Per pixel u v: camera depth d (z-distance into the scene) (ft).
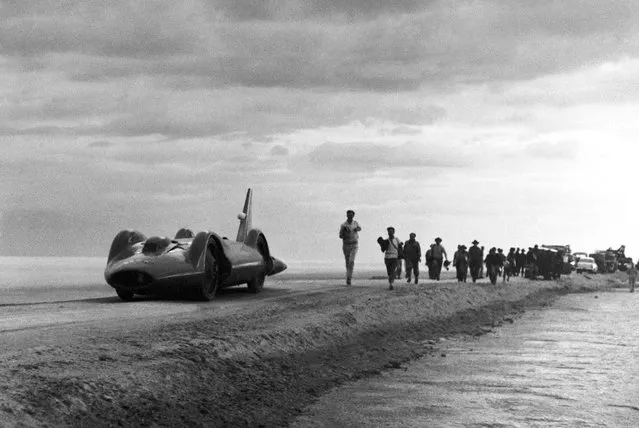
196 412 35.04
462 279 137.49
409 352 61.16
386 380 48.67
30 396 29.71
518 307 114.52
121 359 38.47
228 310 64.95
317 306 71.72
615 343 69.72
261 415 37.40
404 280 135.23
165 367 38.19
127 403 32.76
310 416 38.45
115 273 71.10
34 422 28.09
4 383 30.66
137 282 71.82
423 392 44.83
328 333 60.08
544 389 46.01
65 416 29.58
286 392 42.27
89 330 48.37
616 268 307.37
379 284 107.65
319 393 43.91
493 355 61.16
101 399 31.96
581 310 113.80
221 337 47.96
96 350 39.93
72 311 61.98
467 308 96.12
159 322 54.29
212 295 75.05
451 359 58.80
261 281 88.22
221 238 78.64
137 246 75.87
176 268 71.31
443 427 36.60
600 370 53.47
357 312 70.85
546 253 191.93
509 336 75.77
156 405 33.78
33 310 62.69
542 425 37.11
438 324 79.97
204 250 72.79
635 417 38.99
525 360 58.34
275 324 57.62
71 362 36.09
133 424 31.35
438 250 141.38
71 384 31.86
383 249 95.61
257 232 87.97
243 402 38.65
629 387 46.85
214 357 43.32
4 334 45.78
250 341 49.34
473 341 71.00
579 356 60.75
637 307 120.88
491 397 43.52
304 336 56.08
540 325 88.22
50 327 50.08
